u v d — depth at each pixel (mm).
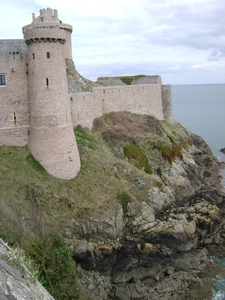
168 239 43531
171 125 80750
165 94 82125
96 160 51844
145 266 40656
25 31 44719
